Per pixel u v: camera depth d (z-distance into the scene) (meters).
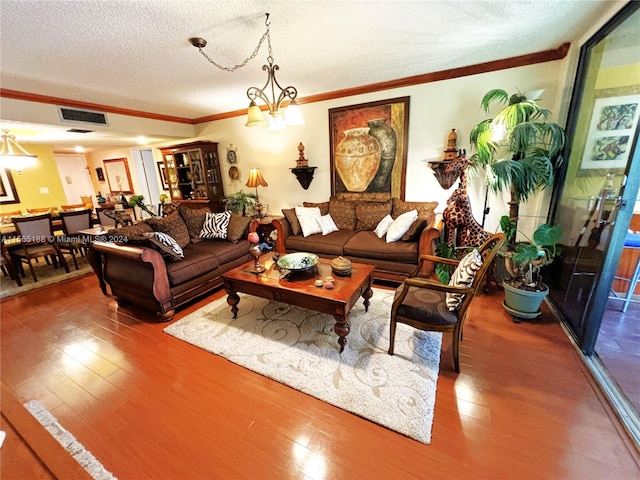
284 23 1.99
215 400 1.71
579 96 2.42
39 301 3.18
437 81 3.26
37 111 3.24
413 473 1.25
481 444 1.37
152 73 2.81
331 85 3.57
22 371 2.03
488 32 2.28
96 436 1.50
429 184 3.58
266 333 2.36
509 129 2.47
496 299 2.79
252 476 1.27
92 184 8.50
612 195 1.82
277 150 4.58
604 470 1.23
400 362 1.94
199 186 5.31
